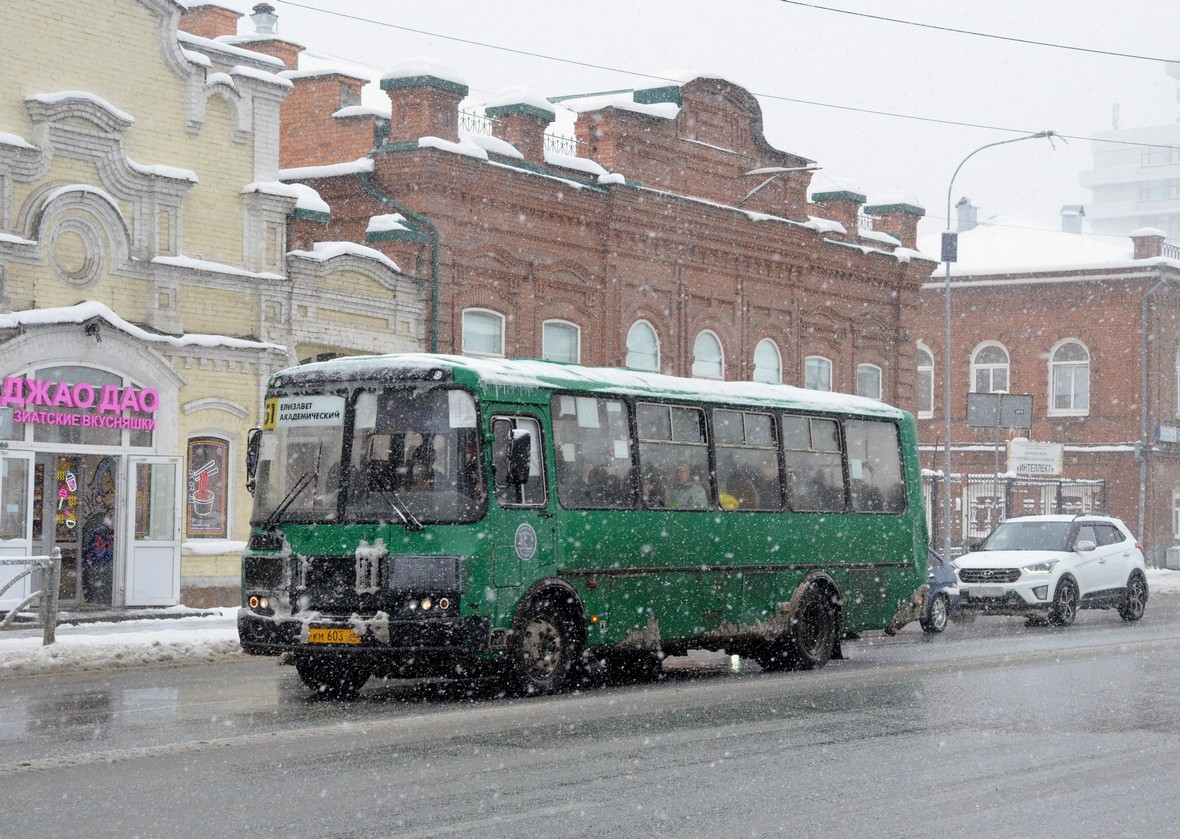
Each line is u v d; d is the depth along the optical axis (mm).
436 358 16125
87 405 24562
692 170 36469
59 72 25016
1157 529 56594
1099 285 57250
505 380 16156
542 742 12375
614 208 34000
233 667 19391
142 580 25219
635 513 17562
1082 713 14477
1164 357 57312
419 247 30281
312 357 28781
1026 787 10648
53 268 24469
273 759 11430
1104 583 29906
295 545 15734
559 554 16500
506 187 31578
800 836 9039
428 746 12125
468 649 15297
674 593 18047
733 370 37781
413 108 30562
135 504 25297
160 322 25938
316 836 8828
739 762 11500
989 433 58531
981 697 15758
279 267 27812
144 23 26219
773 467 19891
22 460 23859
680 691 16328
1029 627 28484
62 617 23453
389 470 15562
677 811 9672
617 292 34375
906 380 43844
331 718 14016
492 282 31641
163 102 26516
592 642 16875
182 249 26547
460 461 15555
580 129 34938
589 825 9227
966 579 28938
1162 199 167250
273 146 28172
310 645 15367
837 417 21078
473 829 9062
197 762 11273
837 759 11695
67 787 10258
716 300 37312
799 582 19984
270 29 34469
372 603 15320
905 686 16828
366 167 30672
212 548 26406
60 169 24797
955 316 59344
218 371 26609
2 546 23656
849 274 41688
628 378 18172
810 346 40469
